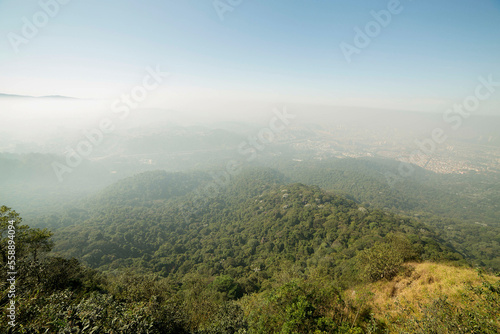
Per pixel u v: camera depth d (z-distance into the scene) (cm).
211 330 1045
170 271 5338
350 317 909
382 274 1277
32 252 1235
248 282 3625
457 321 557
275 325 823
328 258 3619
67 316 566
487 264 5153
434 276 1086
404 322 741
